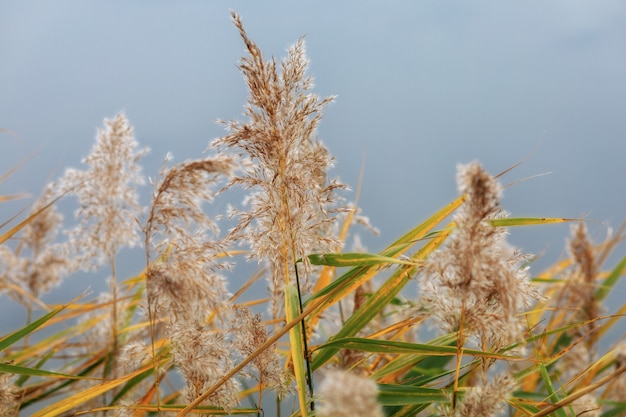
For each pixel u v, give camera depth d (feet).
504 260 4.44
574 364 5.29
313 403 4.71
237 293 5.25
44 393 5.62
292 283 4.99
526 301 4.42
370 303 4.83
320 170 4.92
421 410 4.79
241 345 4.79
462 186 4.26
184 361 4.66
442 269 4.28
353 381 3.65
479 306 4.35
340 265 4.59
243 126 4.79
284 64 4.79
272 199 4.81
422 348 4.58
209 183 4.61
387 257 4.63
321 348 4.70
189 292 4.51
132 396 5.44
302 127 4.82
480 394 4.27
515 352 4.47
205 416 4.76
